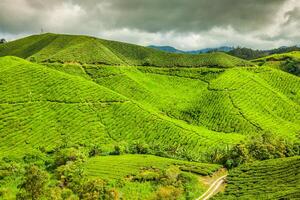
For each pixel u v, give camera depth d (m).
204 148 158.75
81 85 198.62
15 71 197.12
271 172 101.25
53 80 196.00
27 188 75.50
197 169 112.31
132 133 172.62
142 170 110.19
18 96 178.62
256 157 134.50
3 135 153.75
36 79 194.25
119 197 85.94
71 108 179.00
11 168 110.56
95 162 120.00
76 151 123.06
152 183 98.19
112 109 186.50
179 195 89.31
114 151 143.62
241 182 97.88
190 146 162.50
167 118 193.12
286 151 143.25
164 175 100.00
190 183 98.19
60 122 168.38
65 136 158.88
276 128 199.12
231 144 158.50
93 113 180.12
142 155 136.12
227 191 91.50
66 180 98.69
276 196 75.62
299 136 185.25
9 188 96.19
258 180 96.88
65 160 118.31
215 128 199.62
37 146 149.12
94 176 103.62
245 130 194.00
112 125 175.38
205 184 101.19
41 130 160.25
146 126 177.50
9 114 165.12
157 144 155.50
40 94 184.00
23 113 167.88
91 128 169.38
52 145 149.75
